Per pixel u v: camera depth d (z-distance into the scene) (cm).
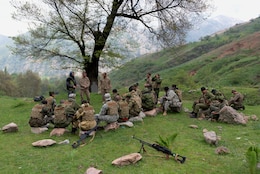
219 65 6725
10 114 1451
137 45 2002
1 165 657
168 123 1067
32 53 1845
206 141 807
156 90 1491
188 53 10706
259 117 1191
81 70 1962
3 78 7794
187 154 709
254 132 912
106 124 1002
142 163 647
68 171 609
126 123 1009
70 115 969
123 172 594
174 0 1789
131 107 1083
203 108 1180
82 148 773
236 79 4659
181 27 1859
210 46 10750
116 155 710
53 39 1859
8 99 2341
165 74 7925
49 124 1057
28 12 1741
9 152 755
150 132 934
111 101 964
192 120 1136
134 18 1886
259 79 4497
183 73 3428
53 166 639
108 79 1548
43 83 10575
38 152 747
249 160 543
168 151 664
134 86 1249
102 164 646
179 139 847
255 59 5794
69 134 947
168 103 1259
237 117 1055
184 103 1741
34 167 635
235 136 878
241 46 7994
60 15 1756
